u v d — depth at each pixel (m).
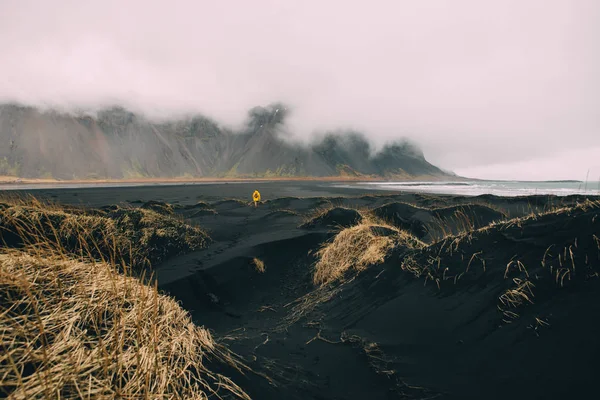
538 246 4.12
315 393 3.01
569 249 3.76
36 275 2.67
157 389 2.17
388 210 14.58
